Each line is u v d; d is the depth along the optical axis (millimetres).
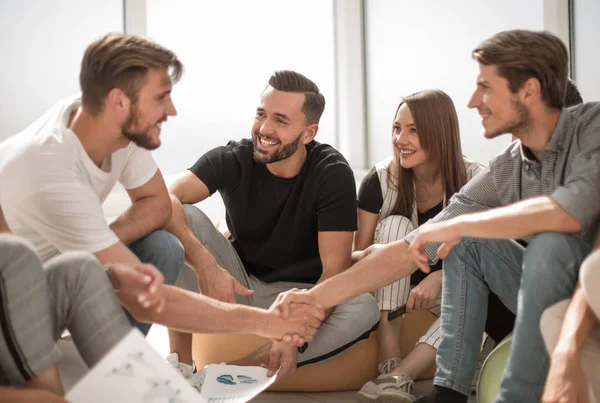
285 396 2641
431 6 5141
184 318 1939
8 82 4793
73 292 1629
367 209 2939
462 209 2297
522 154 2184
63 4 4875
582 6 4102
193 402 1580
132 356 1548
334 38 5641
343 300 2309
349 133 5699
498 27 4691
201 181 2793
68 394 1528
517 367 1810
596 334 1760
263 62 5402
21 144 2068
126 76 2016
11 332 1488
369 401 2426
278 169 2779
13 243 1503
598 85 4039
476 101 2145
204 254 2535
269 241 2816
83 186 2051
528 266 1818
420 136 2795
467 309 2062
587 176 1905
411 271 2307
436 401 2053
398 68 5445
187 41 5180
